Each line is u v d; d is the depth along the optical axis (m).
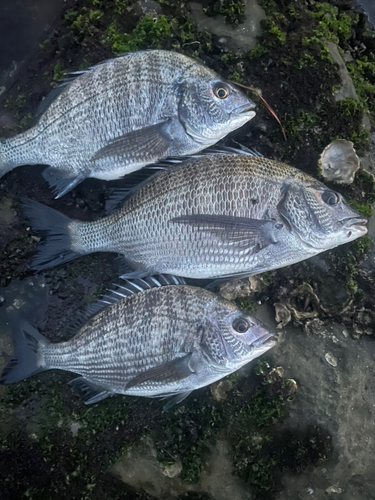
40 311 0.44
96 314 0.40
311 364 0.44
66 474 0.43
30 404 0.43
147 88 0.39
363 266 0.47
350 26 0.54
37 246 0.43
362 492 0.43
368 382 0.44
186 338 0.38
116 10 0.46
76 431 0.43
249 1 0.48
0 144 0.40
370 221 0.47
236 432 0.43
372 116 0.52
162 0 0.47
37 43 0.45
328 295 0.46
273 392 0.43
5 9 0.44
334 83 0.47
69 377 0.44
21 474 0.42
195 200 0.38
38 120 0.40
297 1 0.50
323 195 0.40
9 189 0.44
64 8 0.46
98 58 0.45
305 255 0.41
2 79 0.45
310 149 0.47
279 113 0.46
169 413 0.44
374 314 0.46
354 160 0.46
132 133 0.39
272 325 0.45
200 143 0.41
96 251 0.41
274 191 0.39
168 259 0.39
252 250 0.39
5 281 0.44
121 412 0.43
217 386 0.43
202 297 0.39
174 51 0.44
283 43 0.47
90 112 0.39
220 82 0.40
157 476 0.43
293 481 0.43
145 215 0.39
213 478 0.43
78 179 0.41
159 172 0.40
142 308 0.39
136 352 0.38
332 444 0.42
